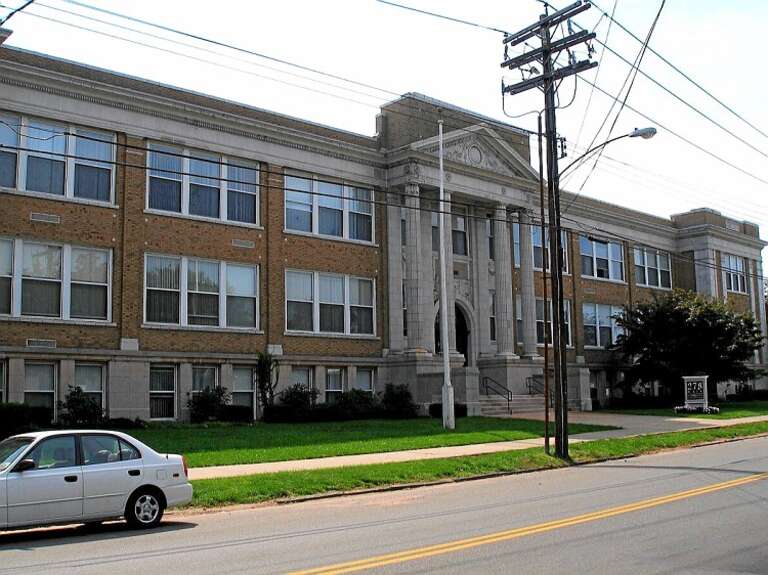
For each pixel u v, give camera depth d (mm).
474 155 38656
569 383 41688
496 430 27344
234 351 30734
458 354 35781
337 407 31734
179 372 29219
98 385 27484
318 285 33781
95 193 27828
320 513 13742
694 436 27719
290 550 9961
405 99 36438
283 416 30250
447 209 37250
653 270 54312
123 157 28422
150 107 29031
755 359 59062
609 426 30719
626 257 51688
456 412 33219
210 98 30797
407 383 34750
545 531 10977
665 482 16625
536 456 21438
